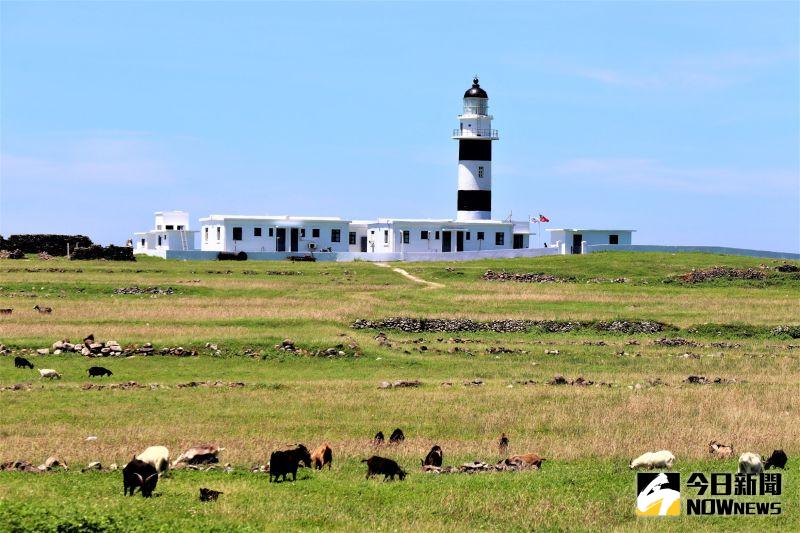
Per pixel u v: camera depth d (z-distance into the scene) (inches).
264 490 2217.0
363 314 5600.4
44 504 1984.5
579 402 3454.7
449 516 2055.9
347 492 2207.2
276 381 3978.8
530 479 2343.8
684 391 3732.8
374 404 3388.3
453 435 2928.2
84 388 3676.2
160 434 2847.0
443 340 5187.0
